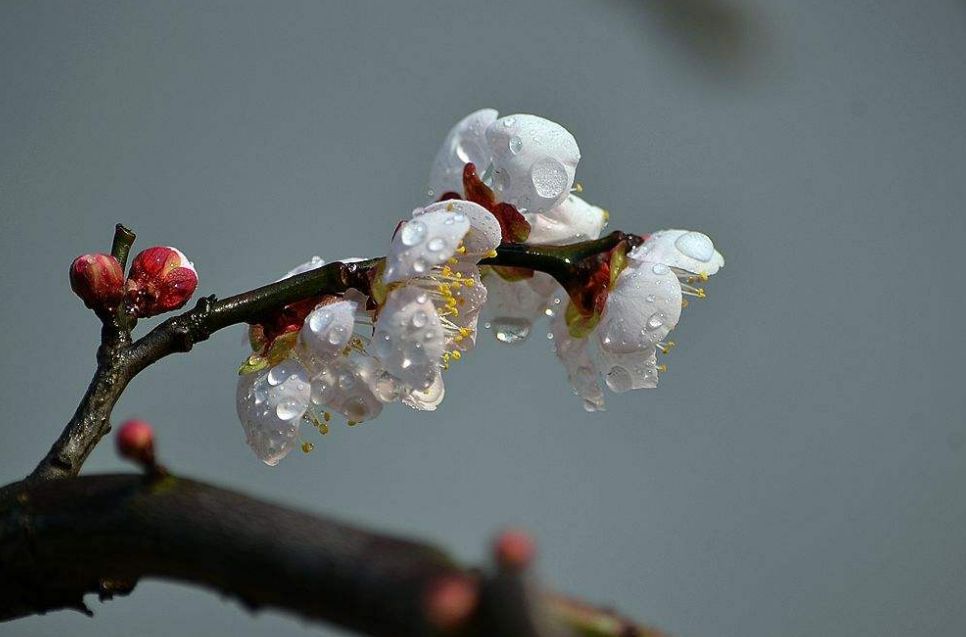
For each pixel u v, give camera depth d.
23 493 0.45
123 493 0.44
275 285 0.49
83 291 0.49
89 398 0.48
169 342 0.49
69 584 0.45
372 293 0.49
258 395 0.50
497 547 0.36
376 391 0.50
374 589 0.43
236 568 0.43
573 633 0.43
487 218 0.50
